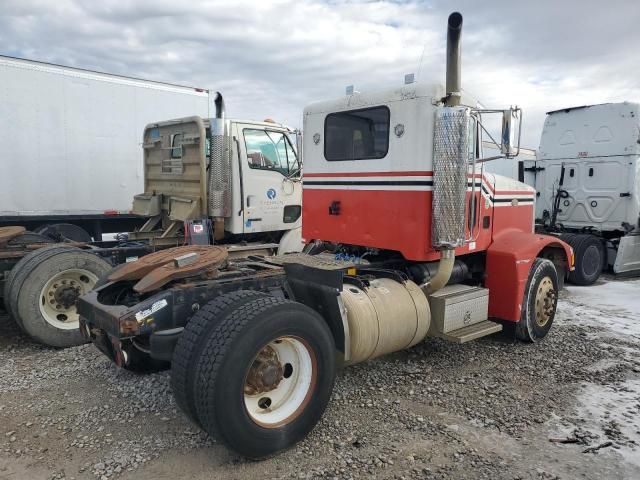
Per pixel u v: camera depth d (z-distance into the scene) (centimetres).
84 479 296
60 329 514
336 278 373
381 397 412
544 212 1075
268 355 326
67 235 821
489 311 541
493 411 390
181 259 358
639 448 339
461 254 497
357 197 502
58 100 798
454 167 427
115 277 378
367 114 488
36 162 785
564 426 368
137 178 895
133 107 877
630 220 948
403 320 423
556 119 1046
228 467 311
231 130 710
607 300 795
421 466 314
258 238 785
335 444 339
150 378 441
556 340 568
